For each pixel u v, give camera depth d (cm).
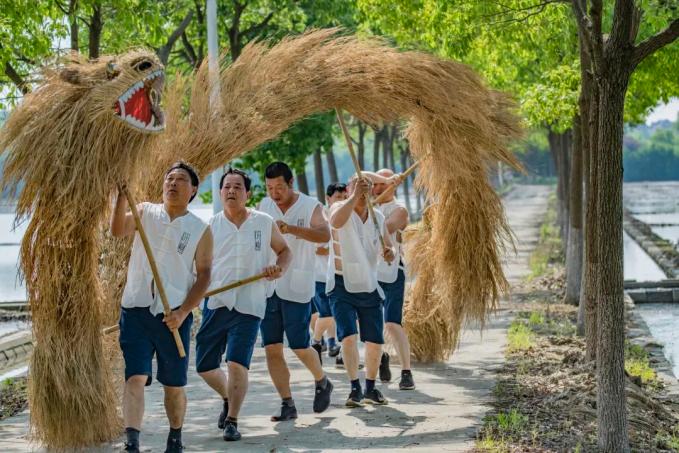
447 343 1113
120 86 670
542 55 1631
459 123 887
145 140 687
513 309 1634
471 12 1392
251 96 870
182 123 866
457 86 878
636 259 3142
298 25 2130
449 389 959
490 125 901
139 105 679
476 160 910
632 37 791
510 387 958
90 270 729
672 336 1547
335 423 815
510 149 951
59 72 695
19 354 1330
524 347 1208
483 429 774
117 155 680
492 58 1695
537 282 2098
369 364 889
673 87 1582
